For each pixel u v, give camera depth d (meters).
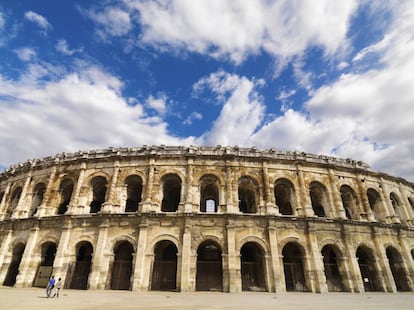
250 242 35.19
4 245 37.75
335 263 40.62
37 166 43.53
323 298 25.92
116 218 35.22
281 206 45.25
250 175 38.94
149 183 37.69
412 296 28.78
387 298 26.50
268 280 32.09
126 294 27.50
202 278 34.66
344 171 42.91
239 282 31.41
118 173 39.41
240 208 45.69
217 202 40.31
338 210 38.72
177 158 39.66
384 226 39.25
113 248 34.00
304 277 34.25
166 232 34.03
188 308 18.61
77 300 22.42
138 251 32.72
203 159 39.47
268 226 34.75
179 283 31.08
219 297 25.77
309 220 35.91
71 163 41.75
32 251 35.75
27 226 38.09
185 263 31.77
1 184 47.88
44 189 43.97
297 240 34.97
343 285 34.59
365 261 40.56
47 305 19.33
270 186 38.53
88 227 35.47
